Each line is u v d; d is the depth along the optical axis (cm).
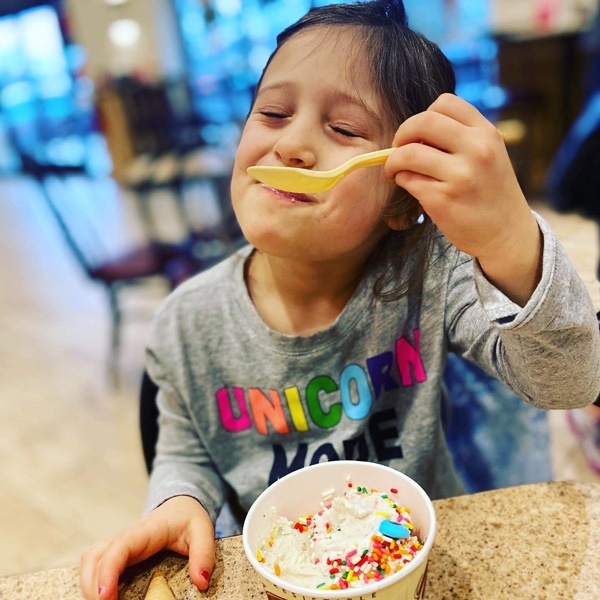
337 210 59
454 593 51
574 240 119
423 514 49
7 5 725
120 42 670
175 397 82
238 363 78
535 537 56
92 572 57
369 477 54
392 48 61
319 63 59
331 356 75
